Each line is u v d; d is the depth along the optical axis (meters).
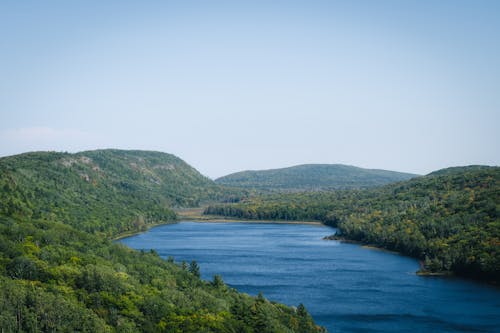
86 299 149.62
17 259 162.25
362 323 193.62
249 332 153.88
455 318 199.00
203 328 144.50
